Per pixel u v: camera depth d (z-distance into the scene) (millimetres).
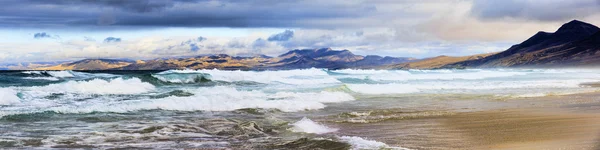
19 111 14391
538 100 20234
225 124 12805
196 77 33875
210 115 14906
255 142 10125
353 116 14805
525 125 12172
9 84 26688
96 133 11117
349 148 9086
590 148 8641
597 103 18391
